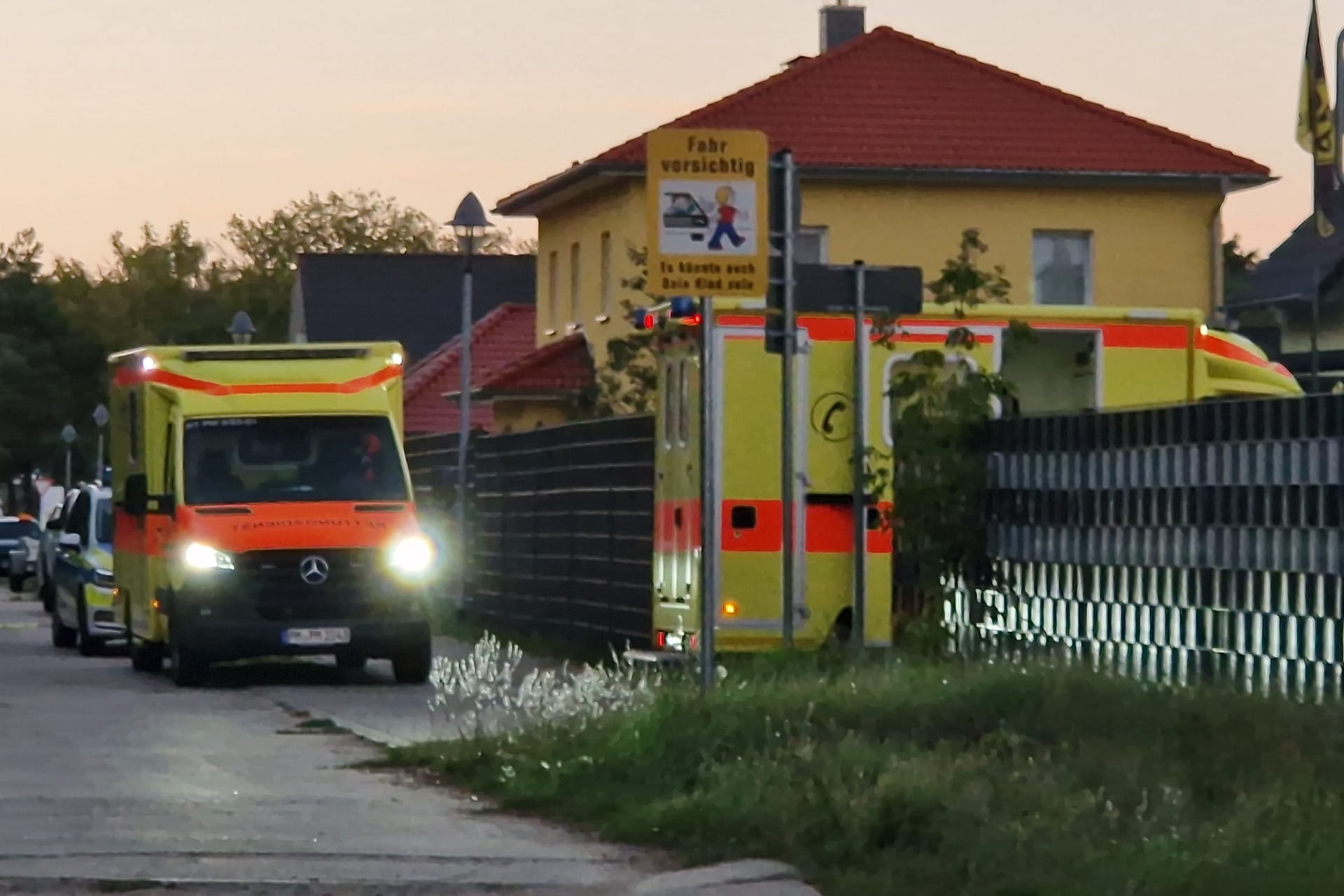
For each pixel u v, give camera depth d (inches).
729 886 1418.6
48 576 5826.8
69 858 1535.4
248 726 2608.3
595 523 3673.7
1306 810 1540.4
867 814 1528.1
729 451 2947.8
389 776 2059.5
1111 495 2466.8
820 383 2945.4
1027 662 2399.1
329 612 3309.5
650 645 3334.2
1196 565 2285.9
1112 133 7062.0
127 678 3523.6
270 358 3560.5
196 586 3275.1
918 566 2827.3
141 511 3496.6
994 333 2987.2
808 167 6855.3
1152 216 7091.5
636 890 1425.9
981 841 1460.4
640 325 3193.9
